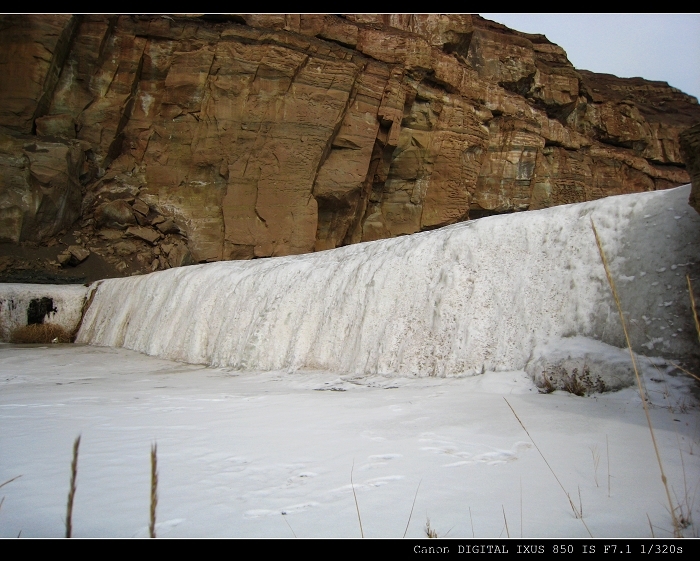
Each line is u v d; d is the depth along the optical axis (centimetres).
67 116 2303
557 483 321
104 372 1137
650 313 627
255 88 2509
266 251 2461
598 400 567
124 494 309
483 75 3594
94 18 2334
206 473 351
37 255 2156
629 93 4981
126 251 2339
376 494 306
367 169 2731
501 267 832
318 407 616
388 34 2850
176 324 1434
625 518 265
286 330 1130
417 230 3014
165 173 2462
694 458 369
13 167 2122
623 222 721
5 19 2175
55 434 478
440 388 710
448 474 342
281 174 2503
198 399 721
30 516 274
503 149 3353
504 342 756
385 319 947
